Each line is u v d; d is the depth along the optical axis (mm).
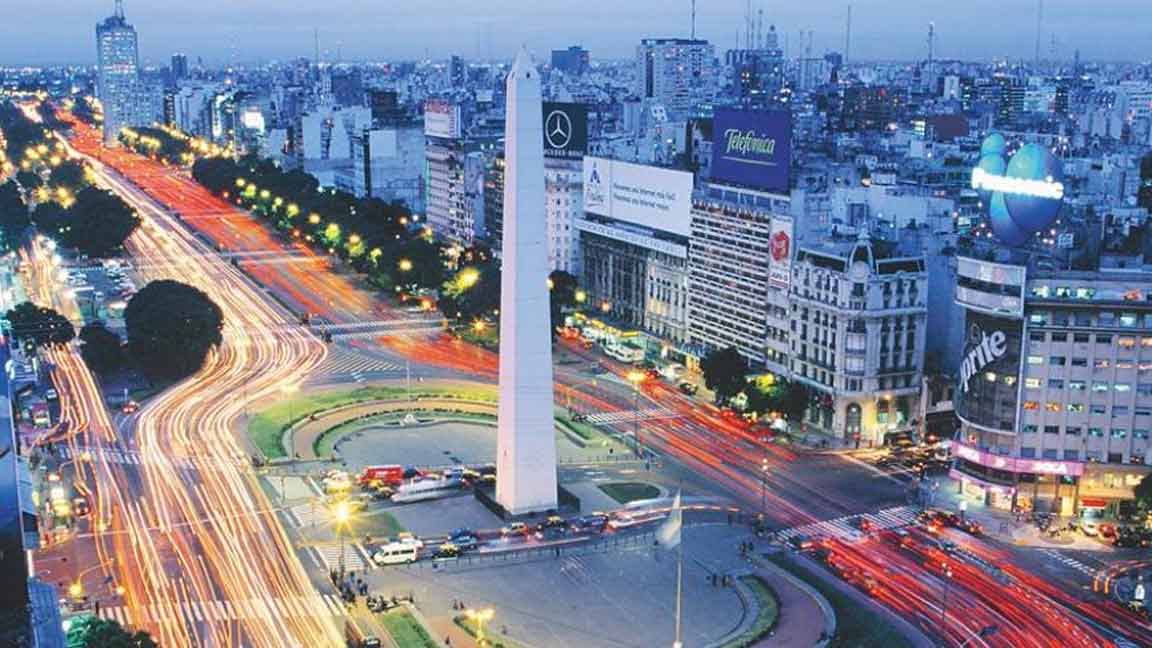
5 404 107438
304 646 169000
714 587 191625
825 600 186250
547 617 180500
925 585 193125
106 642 146250
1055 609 184750
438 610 182625
